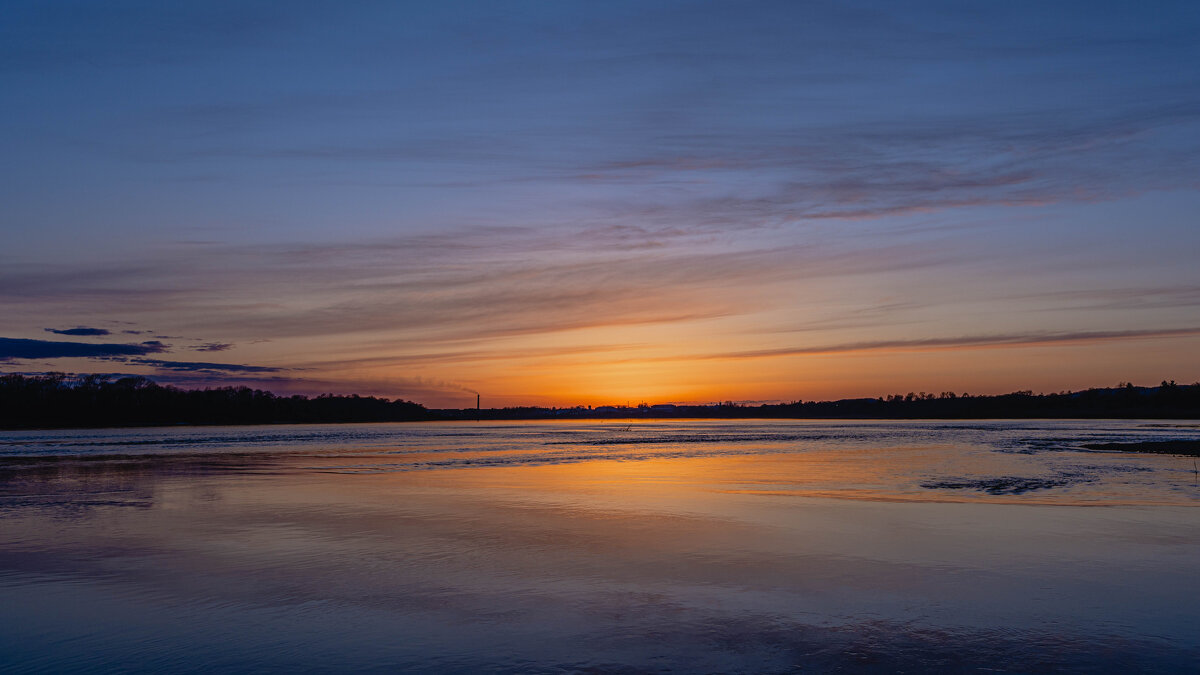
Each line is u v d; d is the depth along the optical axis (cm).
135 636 1002
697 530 1750
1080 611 1098
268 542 1617
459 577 1300
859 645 961
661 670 884
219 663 910
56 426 16700
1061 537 1641
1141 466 3769
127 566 1391
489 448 6275
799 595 1182
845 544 1574
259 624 1050
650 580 1277
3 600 1170
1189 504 2208
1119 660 909
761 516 1966
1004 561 1411
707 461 4366
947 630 1016
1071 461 4153
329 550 1526
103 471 3625
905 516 1953
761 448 6103
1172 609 1107
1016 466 3819
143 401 18925
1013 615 1080
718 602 1147
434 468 3816
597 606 1126
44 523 1897
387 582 1266
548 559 1438
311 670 888
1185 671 877
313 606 1130
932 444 6569
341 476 3303
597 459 4631
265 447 6475
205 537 1678
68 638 998
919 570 1342
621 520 1900
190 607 1128
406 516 1981
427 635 1002
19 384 16638
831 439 8112
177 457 4859
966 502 2261
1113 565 1374
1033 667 889
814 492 2580
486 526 1811
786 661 910
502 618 1072
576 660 914
